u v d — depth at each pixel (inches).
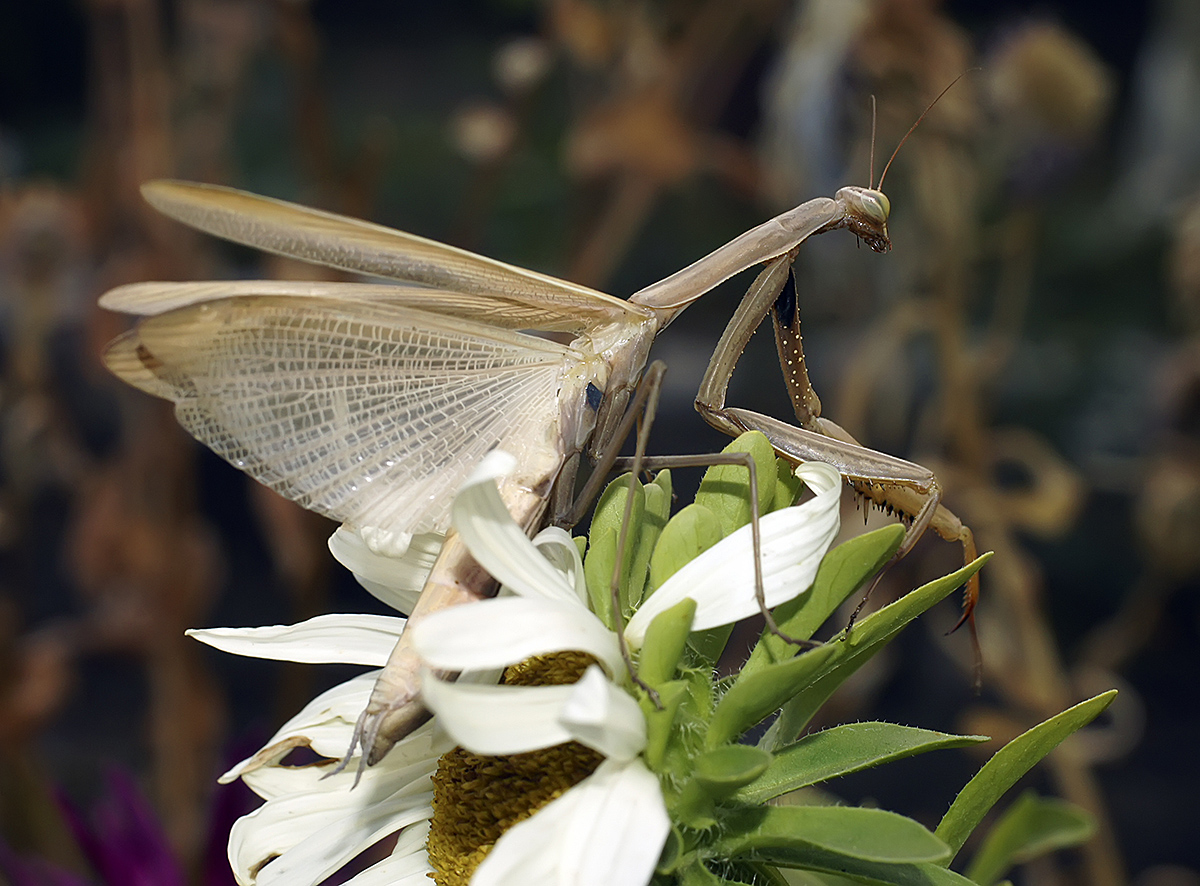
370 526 10.5
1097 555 37.5
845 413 15.9
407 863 10.3
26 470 17.3
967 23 38.0
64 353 21.6
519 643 9.7
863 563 10.0
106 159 17.7
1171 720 33.6
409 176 53.0
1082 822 11.7
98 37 17.7
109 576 17.2
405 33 73.1
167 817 16.6
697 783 9.7
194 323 10.2
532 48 16.7
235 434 10.4
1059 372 41.0
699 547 10.2
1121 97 54.4
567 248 18.4
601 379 10.8
